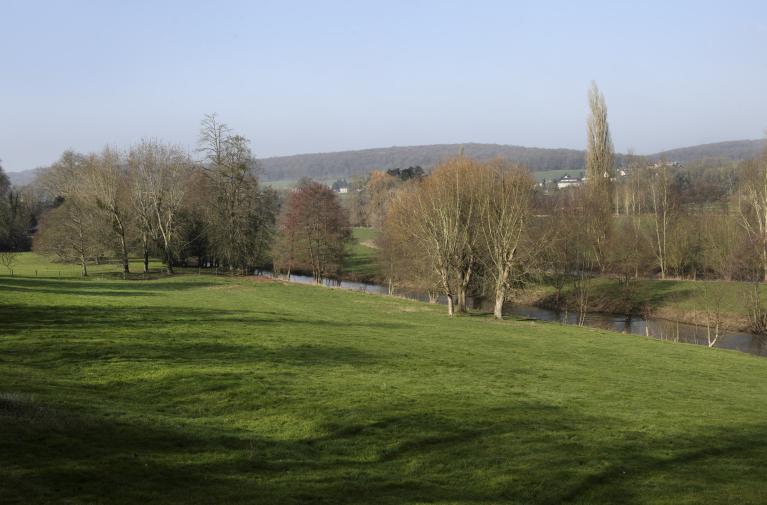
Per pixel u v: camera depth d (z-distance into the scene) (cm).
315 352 3041
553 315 7206
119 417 1666
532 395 2464
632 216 10650
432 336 4078
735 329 6356
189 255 9806
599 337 4594
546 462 1611
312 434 1731
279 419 1852
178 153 9306
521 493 1391
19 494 1091
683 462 1703
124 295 5541
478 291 7719
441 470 1519
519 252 5944
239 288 6950
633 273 8662
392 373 2692
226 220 8388
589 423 2066
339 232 9981
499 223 5709
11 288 5372
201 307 4819
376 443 1692
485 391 2462
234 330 3588
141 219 8531
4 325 3127
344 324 4409
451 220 5681
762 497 1437
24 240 12631
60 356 2455
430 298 7412
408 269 7556
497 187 6125
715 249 8331
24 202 13675
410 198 7362
